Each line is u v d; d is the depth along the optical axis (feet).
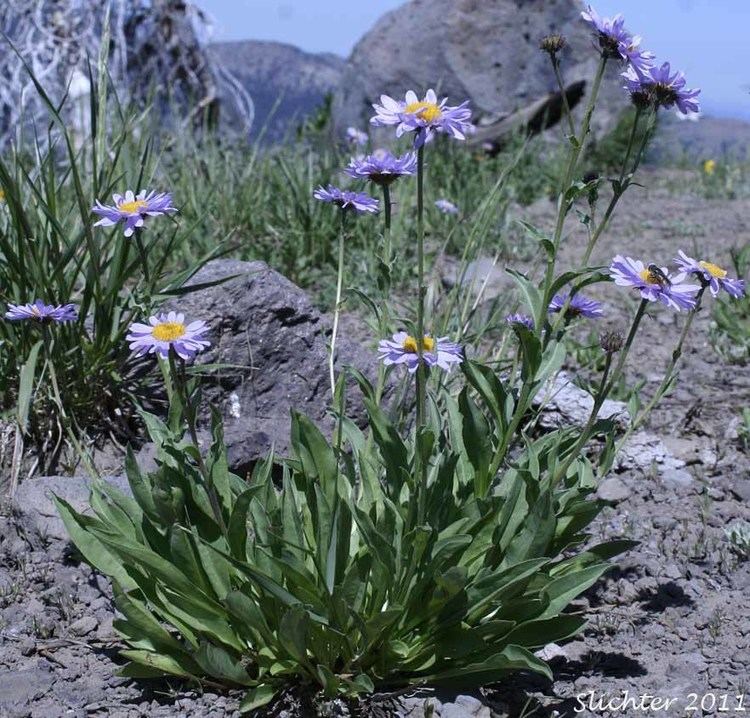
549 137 8.92
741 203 7.98
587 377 4.20
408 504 2.47
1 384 3.34
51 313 2.59
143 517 2.50
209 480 2.38
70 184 4.43
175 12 7.62
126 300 3.40
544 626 2.50
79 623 2.73
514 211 6.98
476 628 2.41
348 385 3.49
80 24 7.30
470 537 2.32
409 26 8.88
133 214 2.37
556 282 2.42
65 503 2.48
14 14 7.09
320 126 9.46
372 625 2.33
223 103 8.28
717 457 3.65
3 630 2.71
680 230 6.74
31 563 2.94
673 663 2.65
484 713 2.41
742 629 2.79
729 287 2.48
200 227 4.80
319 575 2.39
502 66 8.77
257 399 3.45
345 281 4.75
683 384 4.23
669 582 2.98
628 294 5.37
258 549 2.40
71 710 2.44
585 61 8.79
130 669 2.48
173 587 2.42
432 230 5.88
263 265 3.59
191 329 2.24
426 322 3.64
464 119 2.18
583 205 7.41
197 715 2.43
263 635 2.41
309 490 2.45
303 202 5.23
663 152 10.22
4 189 3.31
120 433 3.40
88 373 3.35
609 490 3.40
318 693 2.44
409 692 2.43
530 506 2.46
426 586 2.44
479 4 8.76
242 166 5.85
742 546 3.11
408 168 2.48
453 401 2.71
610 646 2.74
